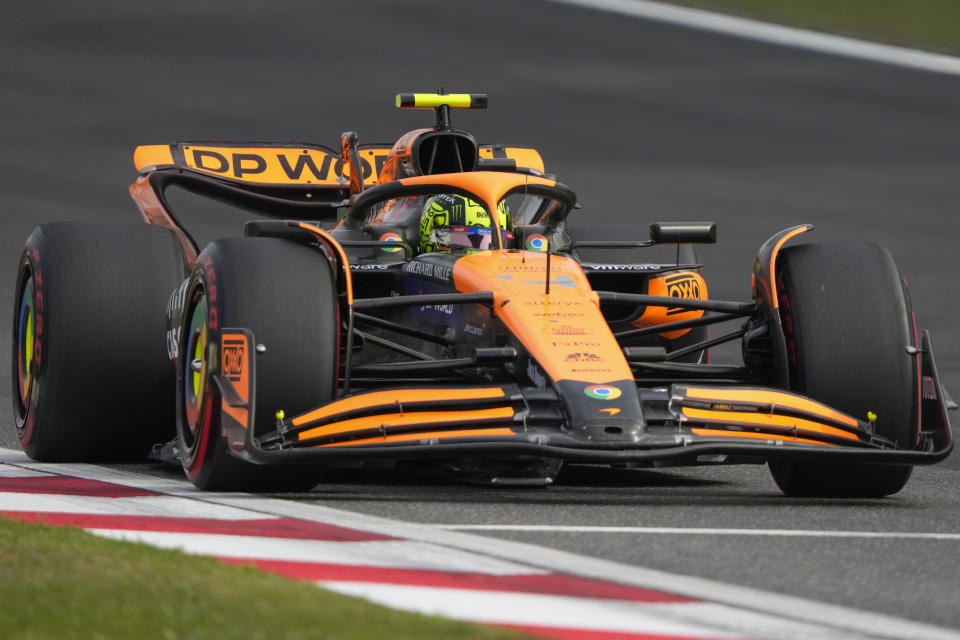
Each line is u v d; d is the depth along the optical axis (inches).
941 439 834.2
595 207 2930.6
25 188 2967.5
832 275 886.4
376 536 665.0
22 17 4729.3
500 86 4084.6
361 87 3993.6
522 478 853.2
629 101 3978.8
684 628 497.0
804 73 4311.0
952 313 2162.9
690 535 705.6
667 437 784.9
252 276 820.0
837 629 510.0
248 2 5014.8
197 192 1252.5
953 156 3526.1
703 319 954.1
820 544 692.1
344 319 879.1
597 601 535.5
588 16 4933.6
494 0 5152.6
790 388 888.3
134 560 571.8
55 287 977.5
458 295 859.4
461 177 1002.7
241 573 551.5
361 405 801.6
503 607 518.9
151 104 3779.5
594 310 868.6
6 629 474.0
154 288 992.2
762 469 1047.6
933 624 530.3
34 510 730.2
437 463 869.2
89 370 973.8
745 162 3415.4
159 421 1002.1
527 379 833.5
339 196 1311.5
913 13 4945.9
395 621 483.5
